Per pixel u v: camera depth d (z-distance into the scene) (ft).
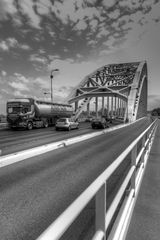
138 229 10.78
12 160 7.89
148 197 15.21
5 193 16.10
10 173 21.80
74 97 240.53
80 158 30.14
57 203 14.25
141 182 18.58
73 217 3.99
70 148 40.14
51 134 71.41
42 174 21.45
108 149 39.17
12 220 11.88
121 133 78.23
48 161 27.94
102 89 240.32
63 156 31.68
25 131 85.05
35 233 10.53
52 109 110.01
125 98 224.12
